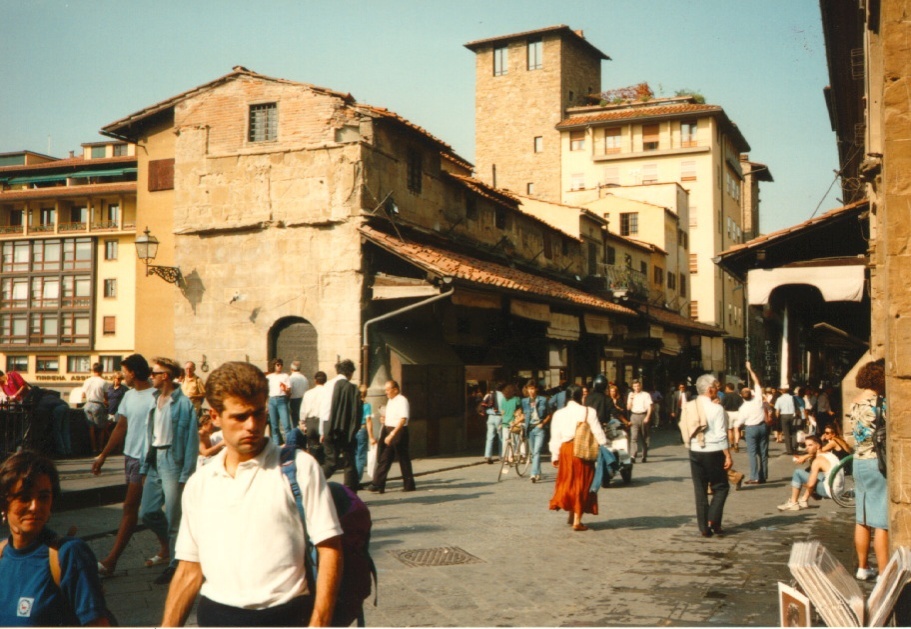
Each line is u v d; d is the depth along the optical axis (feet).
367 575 11.80
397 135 72.95
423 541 30.58
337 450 40.86
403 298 68.69
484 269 74.59
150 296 76.18
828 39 46.80
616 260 139.85
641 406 64.08
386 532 32.45
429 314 73.82
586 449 32.96
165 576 24.40
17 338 217.97
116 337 210.79
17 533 10.73
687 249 188.24
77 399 68.13
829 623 13.83
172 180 76.69
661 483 49.47
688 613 20.94
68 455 57.16
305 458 11.03
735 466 61.67
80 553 10.82
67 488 40.32
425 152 78.23
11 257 219.41
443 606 21.89
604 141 204.74
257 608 10.51
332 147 67.97
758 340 236.43
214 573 10.68
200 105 72.69
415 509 38.52
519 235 100.68
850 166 63.00
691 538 31.32
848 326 73.31
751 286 57.11
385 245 64.85
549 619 20.61
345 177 67.41
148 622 20.68
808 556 14.76
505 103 212.23
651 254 159.12
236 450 10.78
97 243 212.02
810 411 74.59
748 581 24.35
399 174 73.31
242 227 70.08
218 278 70.95
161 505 25.79
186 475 25.49
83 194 207.62
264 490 10.75
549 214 122.62
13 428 44.24
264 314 69.15
